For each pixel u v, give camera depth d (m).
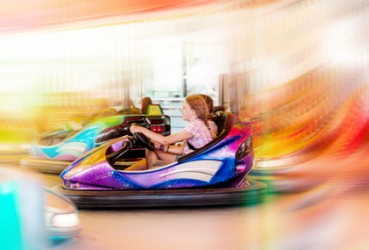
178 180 4.51
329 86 9.39
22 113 9.07
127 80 10.08
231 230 3.91
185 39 9.97
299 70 9.54
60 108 9.45
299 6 9.62
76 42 9.90
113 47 10.05
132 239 3.66
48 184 5.49
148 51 10.08
